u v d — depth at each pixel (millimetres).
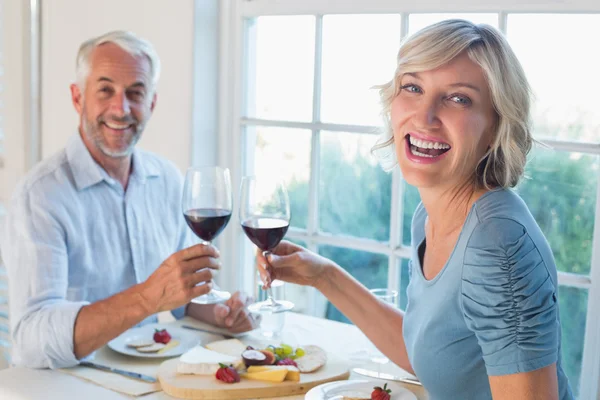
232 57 2463
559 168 1933
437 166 1208
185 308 2000
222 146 2518
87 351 1625
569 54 1882
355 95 2246
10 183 2963
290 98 2385
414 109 1207
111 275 1988
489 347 1109
